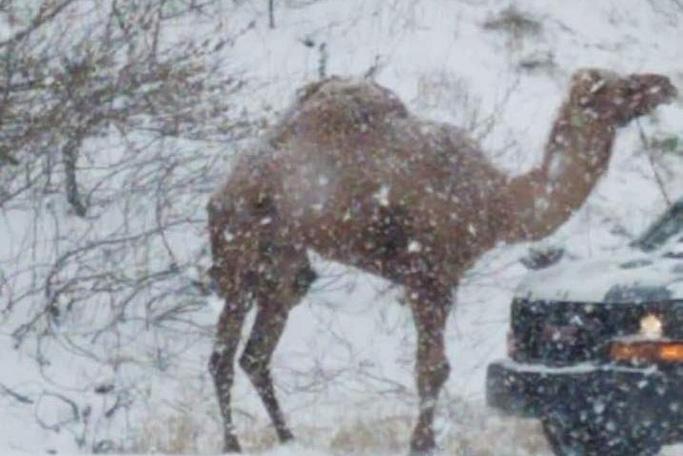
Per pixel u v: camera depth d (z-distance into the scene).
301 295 32.72
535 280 29.56
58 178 42.06
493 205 31.14
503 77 54.44
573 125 31.00
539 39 57.28
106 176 41.47
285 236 31.88
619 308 27.62
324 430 33.47
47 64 39.25
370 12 55.25
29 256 39.56
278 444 32.28
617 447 28.09
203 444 33.00
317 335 40.69
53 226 40.62
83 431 34.03
